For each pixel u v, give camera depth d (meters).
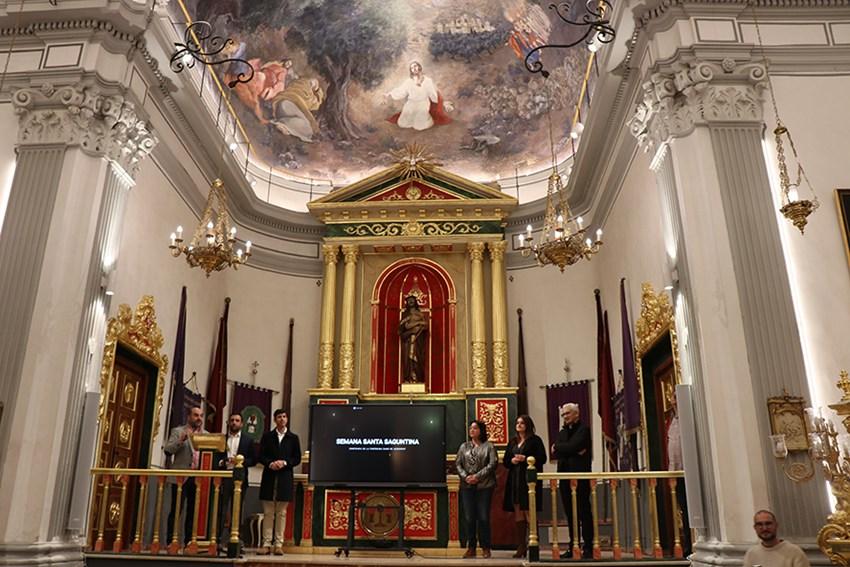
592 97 9.51
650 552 7.68
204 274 10.73
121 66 7.70
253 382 11.59
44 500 6.36
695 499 6.23
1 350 6.66
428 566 6.88
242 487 7.47
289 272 12.45
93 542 7.36
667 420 8.16
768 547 4.96
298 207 12.88
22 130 7.35
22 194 7.12
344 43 12.04
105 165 7.46
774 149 6.87
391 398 11.42
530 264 12.19
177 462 8.07
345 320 11.92
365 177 13.03
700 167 6.72
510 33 11.57
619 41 7.83
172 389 9.34
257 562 6.91
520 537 7.64
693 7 7.20
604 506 9.88
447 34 11.94
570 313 11.50
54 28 7.64
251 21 10.69
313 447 9.05
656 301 7.83
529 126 12.36
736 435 5.99
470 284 12.07
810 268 6.47
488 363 11.74
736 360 6.15
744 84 6.97
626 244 9.37
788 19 7.29
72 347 6.82
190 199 10.16
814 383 6.14
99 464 7.38
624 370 9.17
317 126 12.63
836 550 4.87
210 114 9.88
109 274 7.41
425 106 12.70
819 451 5.15
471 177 13.02
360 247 12.33
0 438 6.43
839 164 6.81
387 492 9.58
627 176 9.19
